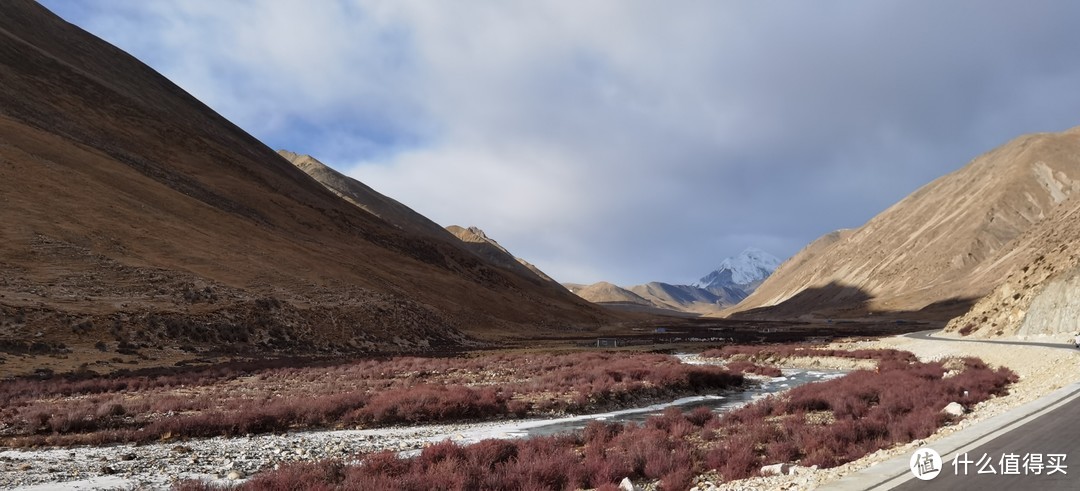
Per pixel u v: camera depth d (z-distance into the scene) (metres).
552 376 39.34
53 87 123.75
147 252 72.44
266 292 73.75
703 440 19.11
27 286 52.09
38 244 61.47
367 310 82.44
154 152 126.56
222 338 57.50
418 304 107.00
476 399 28.61
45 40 153.25
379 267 131.88
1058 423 13.73
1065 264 50.25
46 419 23.05
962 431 13.76
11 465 16.95
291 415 25.11
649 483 13.73
